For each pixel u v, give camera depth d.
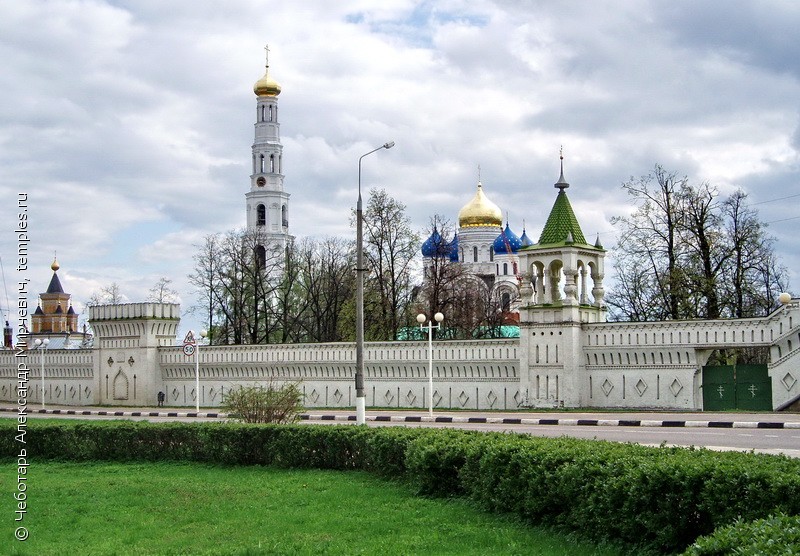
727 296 72.25
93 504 27.64
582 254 66.19
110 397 89.69
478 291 108.19
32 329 146.12
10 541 22.73
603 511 19.64
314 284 100.56
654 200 74.38
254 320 100.50
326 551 20.44
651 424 48.16
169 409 81.06
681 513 18.06
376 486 28.97
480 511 23.94
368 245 88.31
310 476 31.92
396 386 73.50
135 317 87.44
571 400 64.06
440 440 27.28
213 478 32.72
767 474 17.23
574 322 64.25
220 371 83.62
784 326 56.75
